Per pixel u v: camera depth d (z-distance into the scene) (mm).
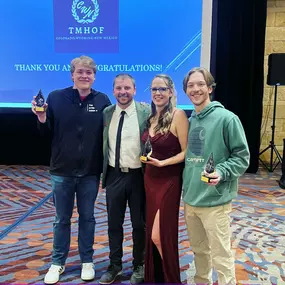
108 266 2229
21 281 2164
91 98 2080
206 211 1687
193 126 1730
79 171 2100
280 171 5043
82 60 1982
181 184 1850
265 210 3436
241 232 2914
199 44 4250
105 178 2088
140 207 2051
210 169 1555
